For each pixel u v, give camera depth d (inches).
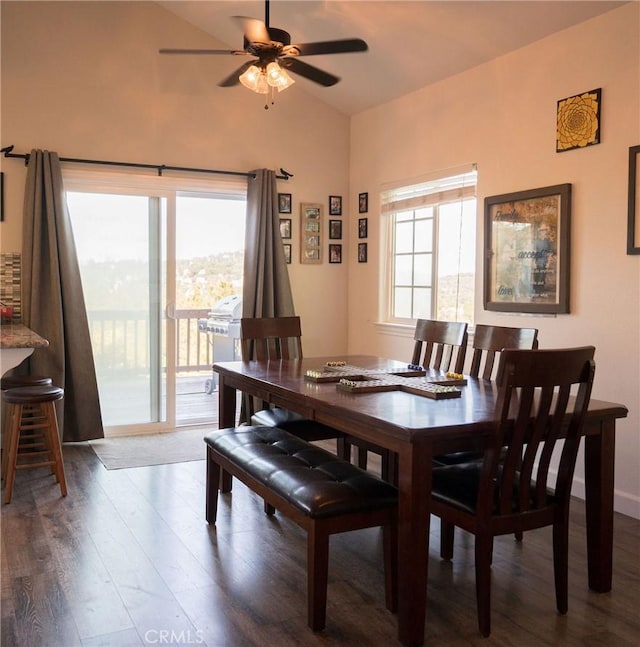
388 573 93.3
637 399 132.5
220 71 206.7
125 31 192.7
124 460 170.9
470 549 117.5
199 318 295.6
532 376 84.3
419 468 82.0
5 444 156.5
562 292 147.2
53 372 179.8
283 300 213.3
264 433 125.5
